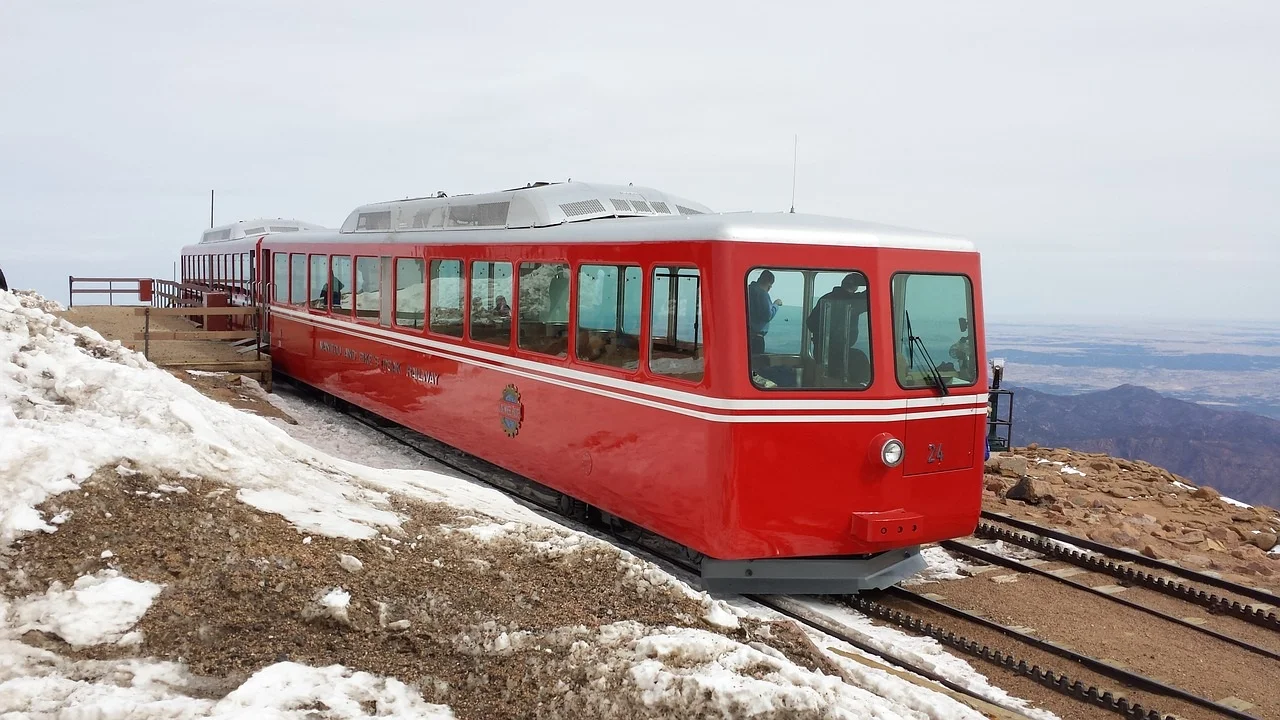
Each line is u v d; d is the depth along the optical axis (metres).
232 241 22.86
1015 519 10.64
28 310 7.27
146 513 5.14
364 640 4.61
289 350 17.91
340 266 15.19
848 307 7.52
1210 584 8.73
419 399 12.61
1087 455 15.34
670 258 7.76
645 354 8.11
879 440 7.55
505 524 6.36
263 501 5.67
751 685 4.15
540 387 9.74
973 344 8.15
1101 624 7.61
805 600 7.93
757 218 7.56
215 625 4.50
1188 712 6.05
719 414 7.27
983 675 6.46
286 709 3.92
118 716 3.71
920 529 7.74
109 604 4.47
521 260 10.00
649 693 4.12
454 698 4.27
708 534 7.44
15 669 4.02
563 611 4.98
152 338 18.27
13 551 4.67
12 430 5.36
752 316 7.26
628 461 8.42
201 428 6.33
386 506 6.48
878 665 6.38
